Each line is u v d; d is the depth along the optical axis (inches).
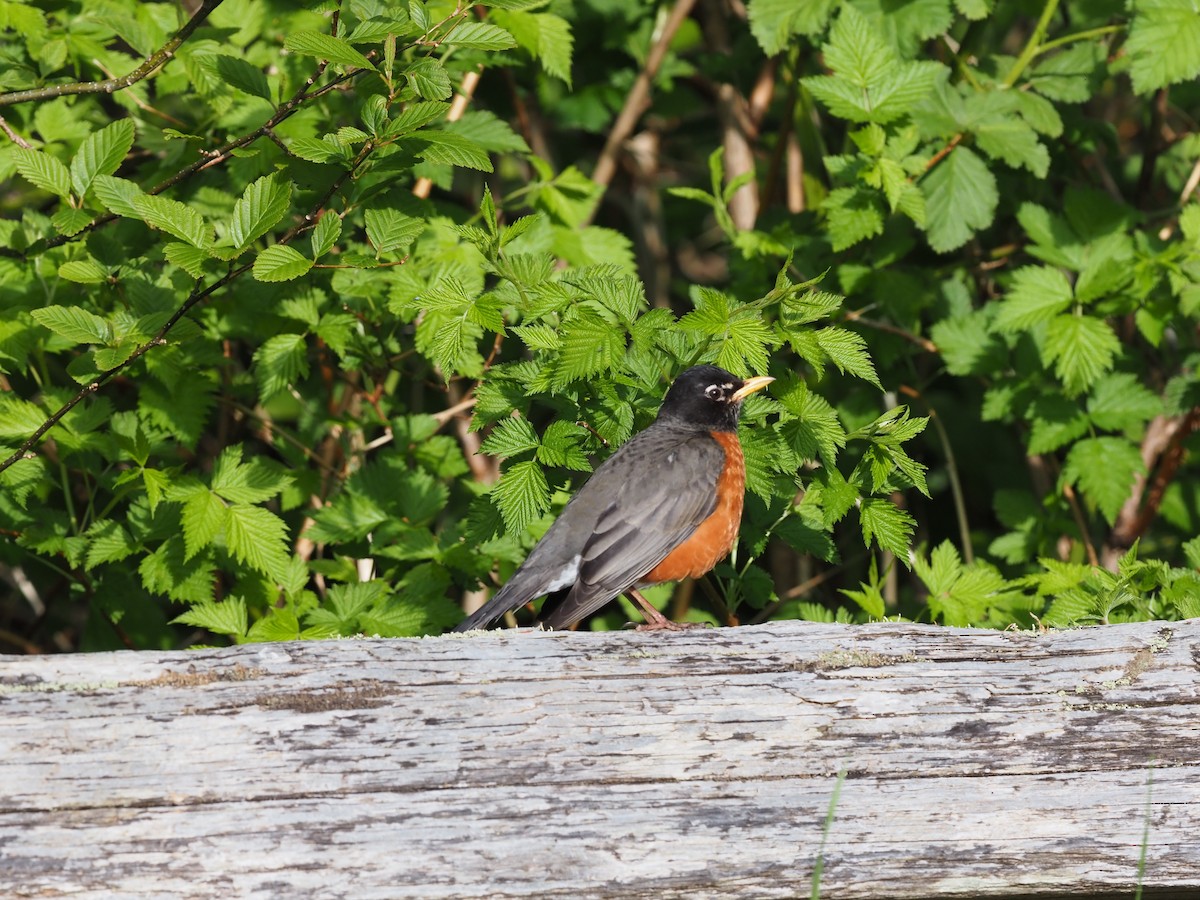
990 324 494.9
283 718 217.0
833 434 365.4
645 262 726.5
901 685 231.3
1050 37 581.6
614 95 674.2
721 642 239.8
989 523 644.7
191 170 358.6
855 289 496.7
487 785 216.2
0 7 413.1
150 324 346.9
